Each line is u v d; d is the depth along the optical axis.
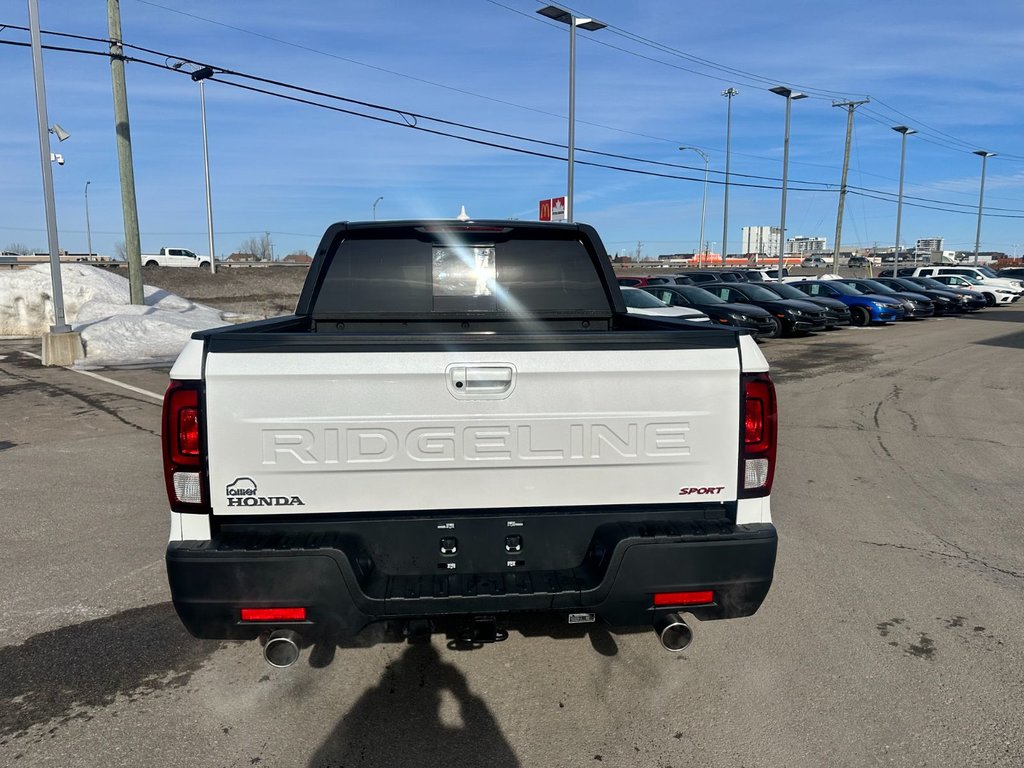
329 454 2.83
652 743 3.01
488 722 3.16
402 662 3.63
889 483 6.83
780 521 5.75
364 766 2.87
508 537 2.99
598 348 2.90
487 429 2.88
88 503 6.07
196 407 2.78
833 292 26.36
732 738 3.04
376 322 4.36
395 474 2.87
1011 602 4.30
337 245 4.32
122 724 3.12
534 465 2.92
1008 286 37.66
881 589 4.48
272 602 2.78
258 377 2.77
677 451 2.98
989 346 19.05
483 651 3.73
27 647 3.76
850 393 11.95
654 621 3.00
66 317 20.94
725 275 33.47
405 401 2.84
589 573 2.99
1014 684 3.43
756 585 2.98
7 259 45.19
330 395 2.80
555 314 4.43
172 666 3.59
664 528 2.98
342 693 3.37
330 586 2.79
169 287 34.38
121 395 11.30
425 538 2.95
